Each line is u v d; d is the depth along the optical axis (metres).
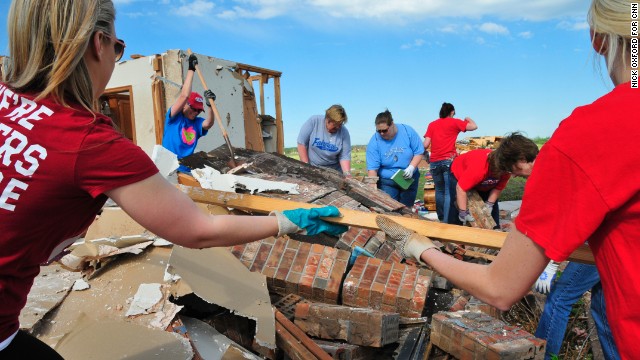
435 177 6.81
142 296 2.34
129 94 9.22
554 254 1.13
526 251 1.21
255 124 10.87
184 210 1.38
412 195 6.78
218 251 2.88
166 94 8.64
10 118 1.22
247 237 1.59
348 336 2.73
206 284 2.51
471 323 2.77
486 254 4.41
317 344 2.67
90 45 1.29
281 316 2.59
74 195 1.23
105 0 1.32
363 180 6.34
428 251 1.58
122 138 1.27
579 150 1.08
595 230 1.14
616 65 1.17
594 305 2.36
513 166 3.80
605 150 1.05
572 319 3.72
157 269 2.54
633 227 1.07
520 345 2.51
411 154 6.65
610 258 1.14
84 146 1.19
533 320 3.74
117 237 2.77
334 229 1.99
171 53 8.53
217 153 4.70
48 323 2.20
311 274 3.14
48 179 1.18
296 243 3.31
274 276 3.16
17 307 1.31
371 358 2.80
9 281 1.24
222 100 9.52
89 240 2.76
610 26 1.13
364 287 3.08
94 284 2.49
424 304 3.16
